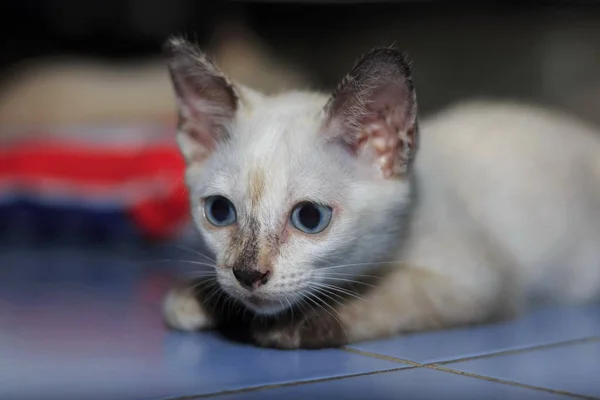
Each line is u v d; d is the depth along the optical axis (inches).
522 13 29.8
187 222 23.5
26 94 30.9
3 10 33.0
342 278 15.0
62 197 25.4
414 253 15.6
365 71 14.7
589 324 16.3
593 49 28.5
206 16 33.8
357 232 14.9
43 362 14.0
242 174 14.7
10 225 25.8
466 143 18.1
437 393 12.4
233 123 15.7
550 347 14.6
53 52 33.8
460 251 15.8
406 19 31.7
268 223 14.4
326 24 33.3
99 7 33.6
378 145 15.2
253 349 14.6
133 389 12.7
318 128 15.0
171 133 27.0
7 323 16.5
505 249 17.1
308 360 13.9
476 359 13.9
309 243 14.5
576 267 18.1
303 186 14.5
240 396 12.3
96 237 25.8
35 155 26.0
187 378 13.1
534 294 17.8
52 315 17.1
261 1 33.7
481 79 30.6
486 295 15.7
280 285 14.2
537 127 19.0
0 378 13.3
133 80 31.3
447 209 16.2
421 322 15.3
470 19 30.6
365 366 13.6
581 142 19.2
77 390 12.7
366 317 14.8
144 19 33.7
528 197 17.7
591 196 18.6
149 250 25.3
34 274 21.8
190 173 16.0
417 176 15.9
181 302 15.9
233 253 14.5
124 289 19.9
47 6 33.4
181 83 16.1
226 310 15.7
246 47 32.8
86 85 31.0
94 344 15.0
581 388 12.6
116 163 25.9
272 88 30.5
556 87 29.4
